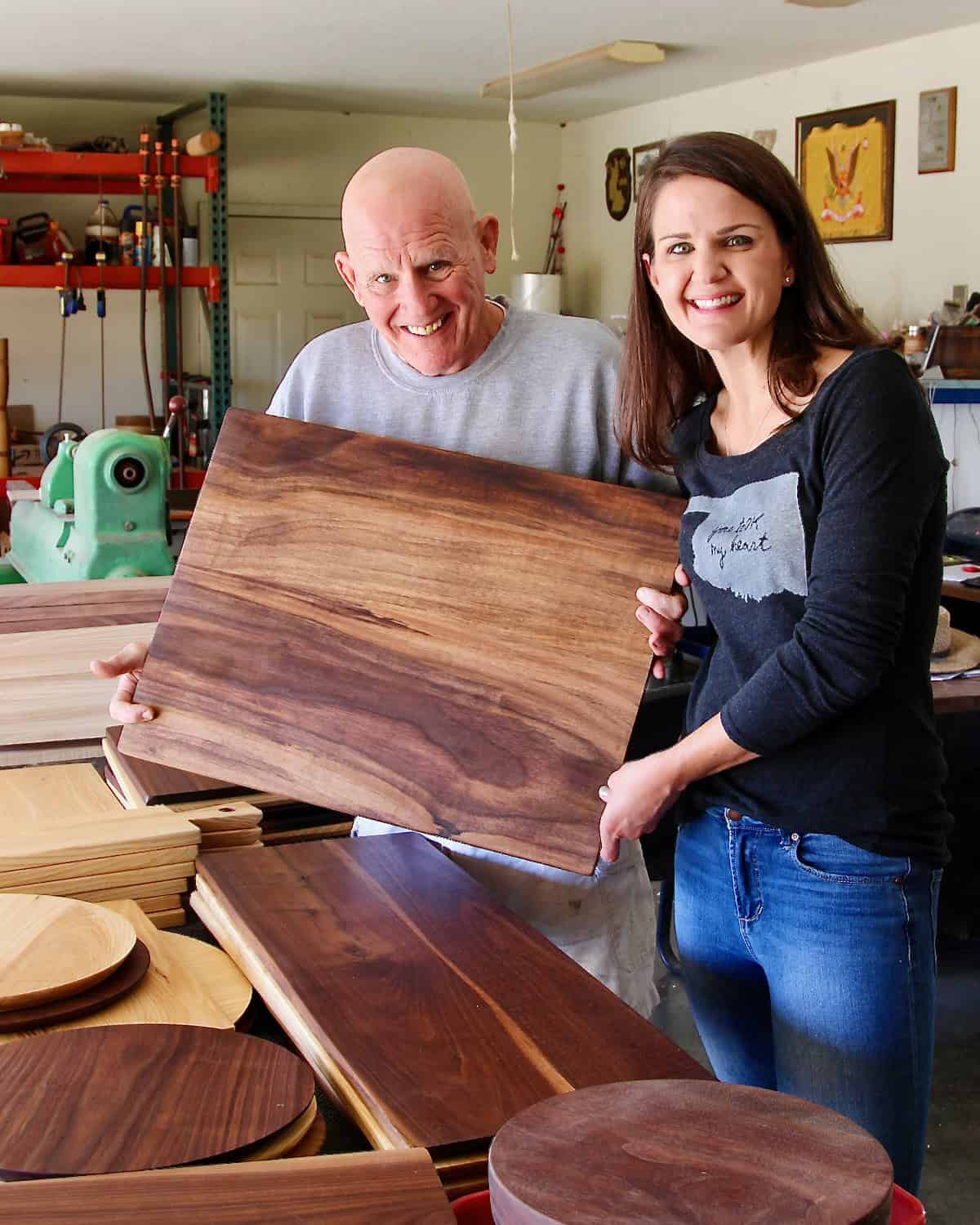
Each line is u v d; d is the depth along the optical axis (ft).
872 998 4.36
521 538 4.48
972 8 17.61
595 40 19.76
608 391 5.50
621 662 4.39
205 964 3.89
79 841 4.33
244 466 4.58
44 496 13.71
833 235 21.76
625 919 5.48
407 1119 3.01
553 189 28.94
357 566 4.51
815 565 4.17
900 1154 4.50
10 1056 3.13
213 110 22.71
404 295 4.97
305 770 4.44
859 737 4.28
